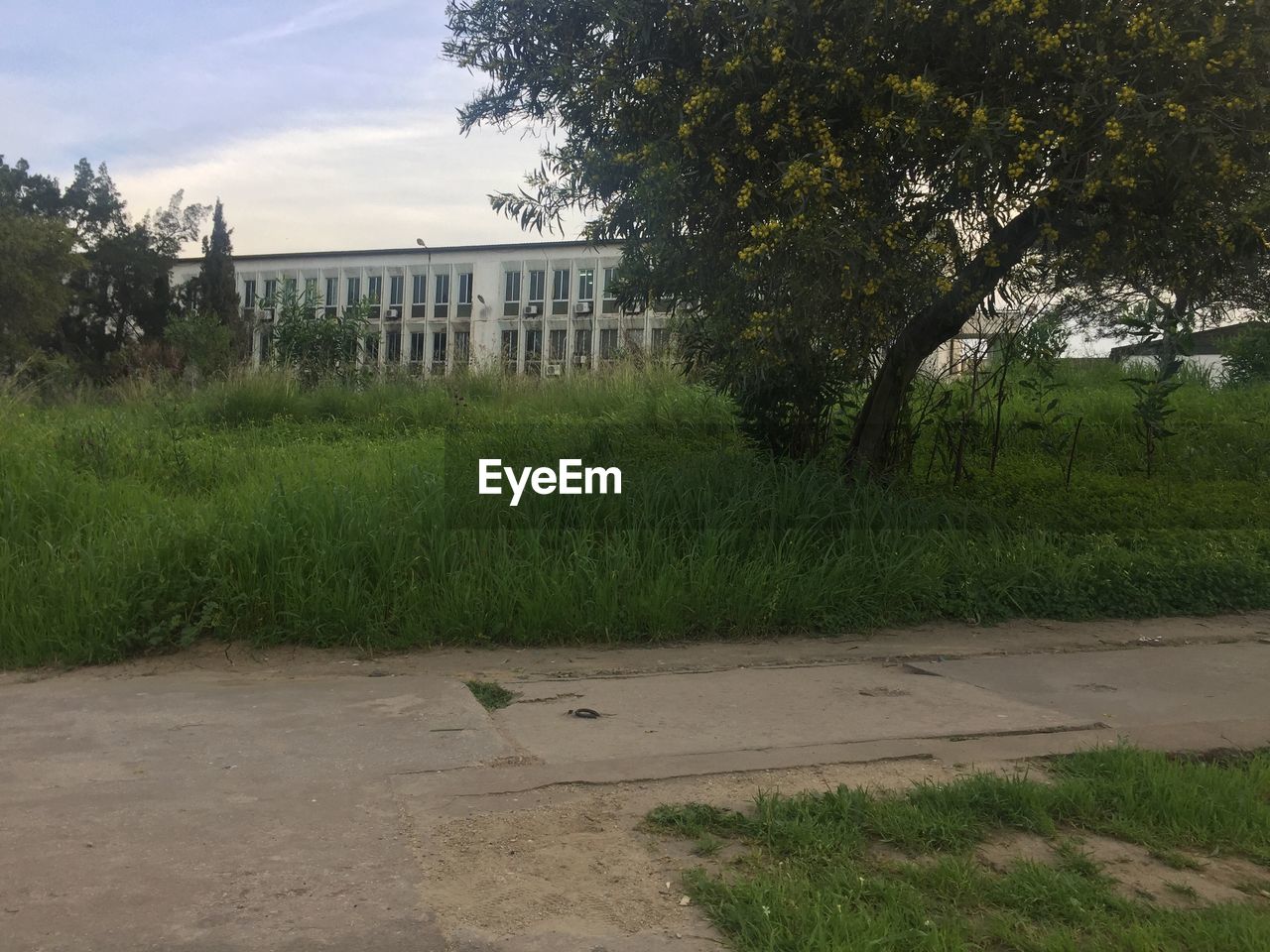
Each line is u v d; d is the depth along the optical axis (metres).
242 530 6.87
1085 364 19.25
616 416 14.11
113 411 14.32
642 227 8.34
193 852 3.68
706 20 7.88
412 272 52.84
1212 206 7.78
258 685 5.84
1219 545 9.34
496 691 5.80
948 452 11.78
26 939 3.05
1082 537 9.20
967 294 8.36
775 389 9.64
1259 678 6.50
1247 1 6.96
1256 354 18.78
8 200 43.84
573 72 8.28
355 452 10.83
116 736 4.93
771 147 7.84
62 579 6.48
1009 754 5.02
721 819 4.07
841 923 3.21
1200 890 3.70
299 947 3.07
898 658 6.83
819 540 8.10
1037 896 3.50
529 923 3.26
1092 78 7.20
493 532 7.56
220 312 46.47
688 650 6.90
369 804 4.17
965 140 7.15
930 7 7.28
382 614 6.73
